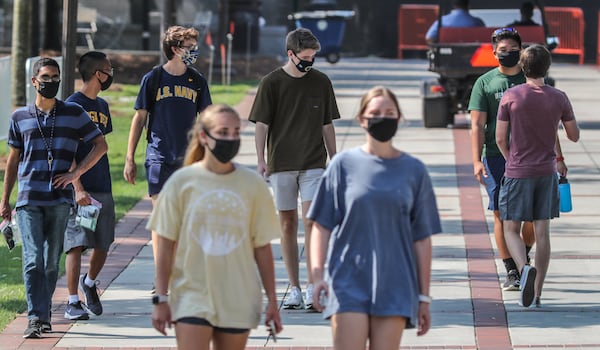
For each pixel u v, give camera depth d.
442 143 50.72
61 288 26.47
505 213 23.91
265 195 16.08
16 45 57.34
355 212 15.80
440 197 38.12
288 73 23.73
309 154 23.75
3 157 45.47
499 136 23.70
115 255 29.95
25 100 57.44
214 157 15.83
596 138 51.56
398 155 16.06
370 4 120.62
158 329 15.97
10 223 22.34
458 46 54.91
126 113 60.78
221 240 15.78
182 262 15.89
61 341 22.11
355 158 15.97
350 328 15.69
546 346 21.56
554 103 23.31
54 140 21.70
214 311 15.72
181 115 24.41
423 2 120.81
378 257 15.73
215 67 85.12
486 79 24.80
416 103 67.44
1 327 23.03
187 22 101.69
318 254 16.02
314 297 15.98
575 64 111.00
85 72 23.47
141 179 42.50
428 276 16.12
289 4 114.25
